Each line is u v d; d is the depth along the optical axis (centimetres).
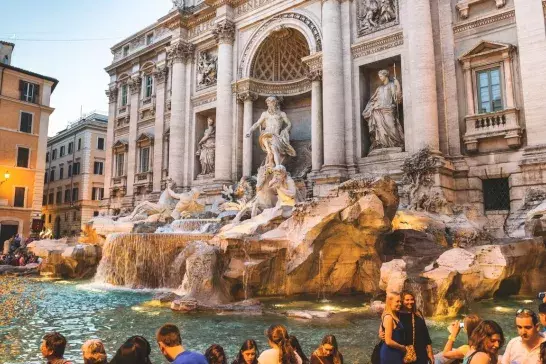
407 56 2391
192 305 1265
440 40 2327
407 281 1204
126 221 2706
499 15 2175
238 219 2259
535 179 1966
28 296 1603
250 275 1467
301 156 3033
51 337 517
